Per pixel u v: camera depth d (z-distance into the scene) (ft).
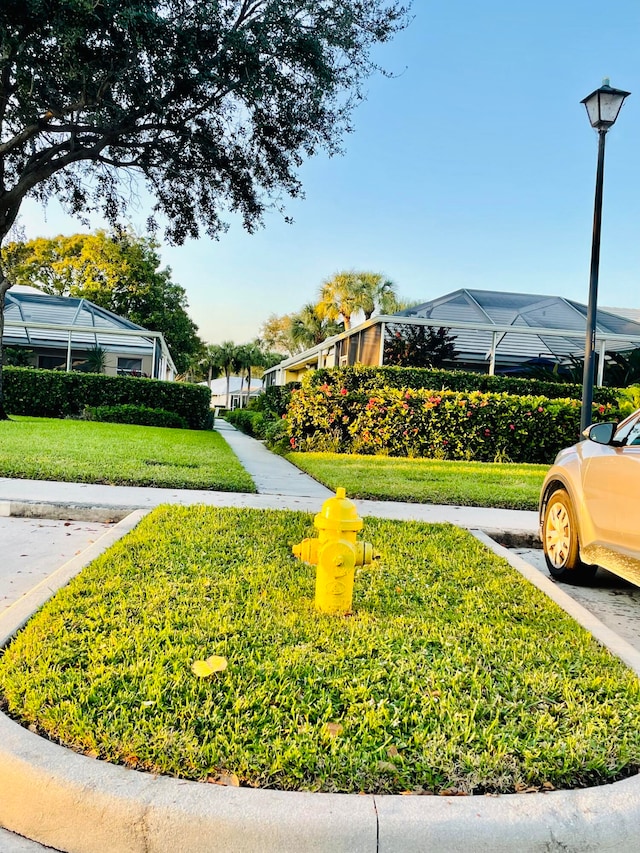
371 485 28.43
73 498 22.06
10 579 14.42
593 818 6.49
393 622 11.53
